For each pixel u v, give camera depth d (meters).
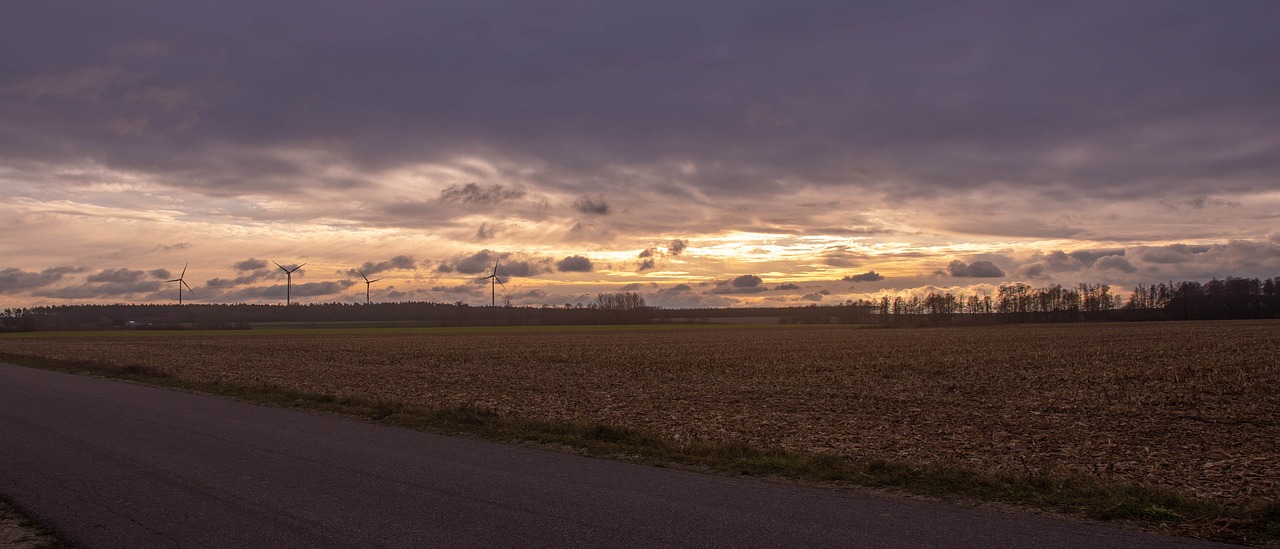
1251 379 24.98
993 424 16.22
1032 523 7.20
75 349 55.44
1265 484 9.87
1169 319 149.00
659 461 10.69
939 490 8.65
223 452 10.99
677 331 106.69
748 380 28.30
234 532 6.80
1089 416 17.67
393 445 11.84
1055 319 161.88
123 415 15.59
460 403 19.42
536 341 69.31
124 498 8.10
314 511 7.52
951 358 39.69
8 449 11.23
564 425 13.95
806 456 10.91
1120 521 7.31
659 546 6.36
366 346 59.78
